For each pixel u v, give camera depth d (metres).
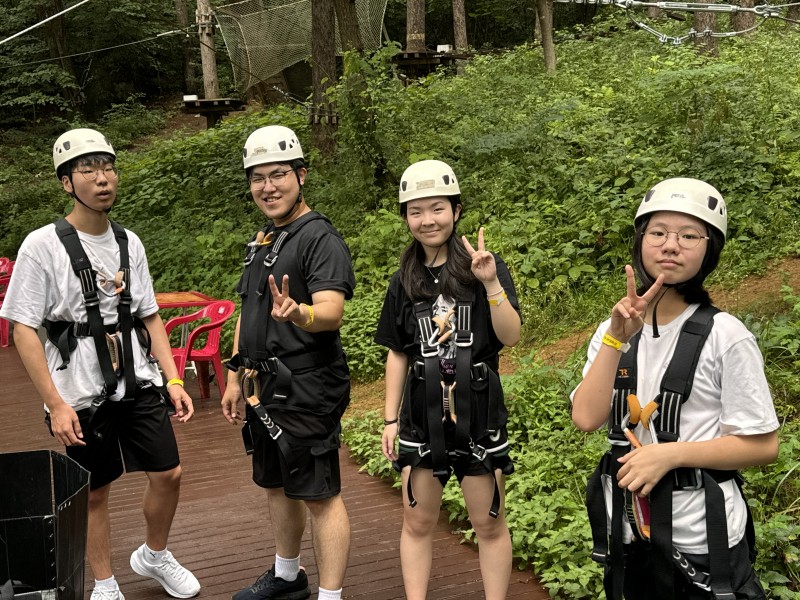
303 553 4.48
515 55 17.20
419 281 3.19
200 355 7.94
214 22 20.48
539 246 8.80
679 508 2.23
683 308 2.30
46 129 28.45
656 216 2.27
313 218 3.51
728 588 2.15
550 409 5.71
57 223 3.64
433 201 3.13
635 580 2.36
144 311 3.90
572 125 10.91
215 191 13.81
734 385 2.20
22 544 2.53
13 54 30.05
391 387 3.38
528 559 4.25
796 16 19.45
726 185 8.67
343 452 6.21
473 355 3.15
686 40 15.04
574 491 4.71
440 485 3.30
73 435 3.47
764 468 4.36
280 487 3.71
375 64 11.15
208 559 4.51
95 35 30.33
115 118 28.95
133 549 4.68
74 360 3.62
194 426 7.26
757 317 6.27
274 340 3.45
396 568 4.29
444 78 18.12
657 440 2.26
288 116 15.15
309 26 16.25
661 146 9.84
